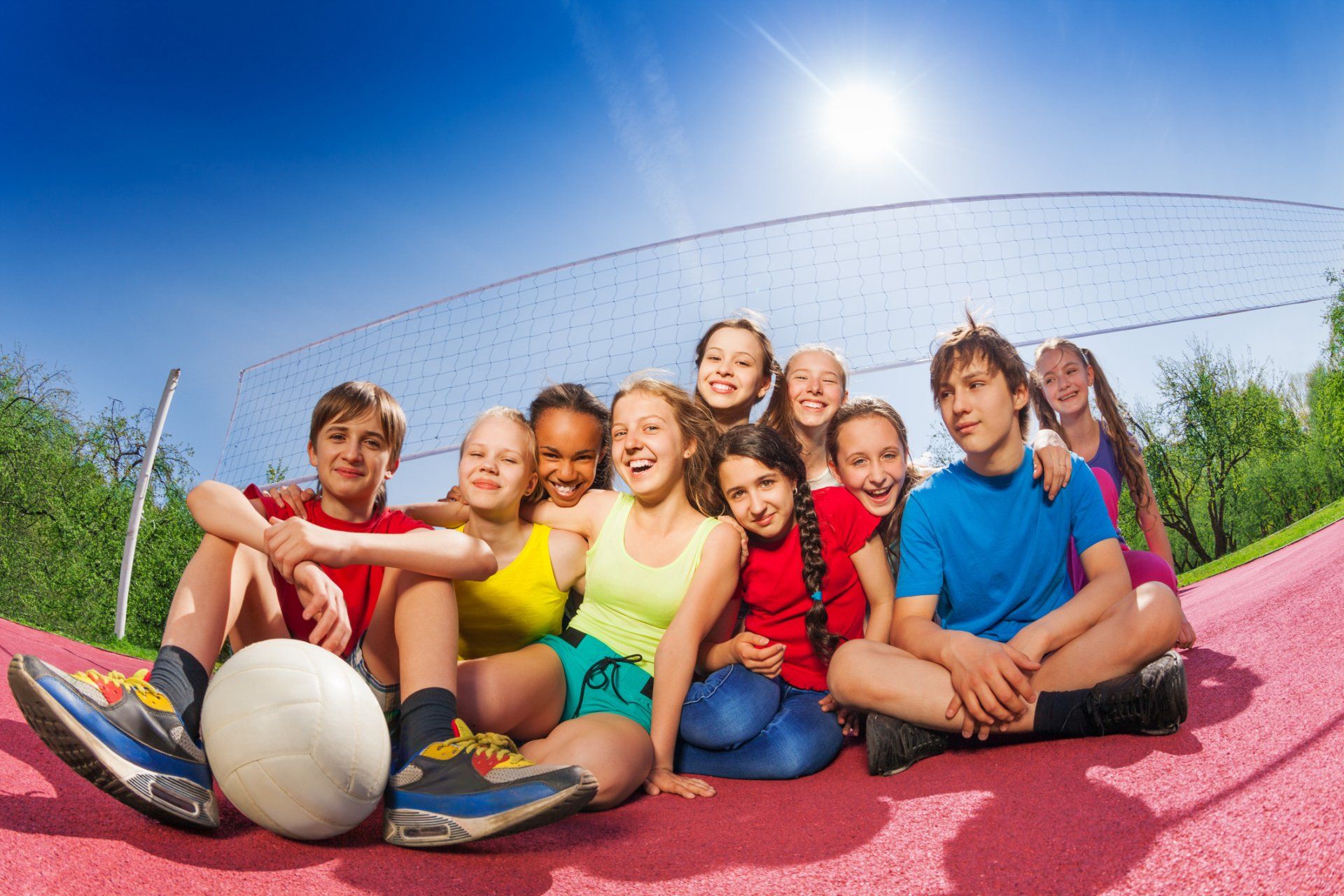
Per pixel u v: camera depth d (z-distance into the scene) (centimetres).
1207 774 168
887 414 277
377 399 227
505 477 231
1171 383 2294
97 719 139
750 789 218
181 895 124
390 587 202
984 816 162
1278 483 2264
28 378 1741
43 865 128
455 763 157
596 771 186
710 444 263
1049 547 246
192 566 188
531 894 132
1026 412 254
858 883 135
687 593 238
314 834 152
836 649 256
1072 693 211
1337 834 128
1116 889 122
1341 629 306
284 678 151
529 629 246
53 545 1638
